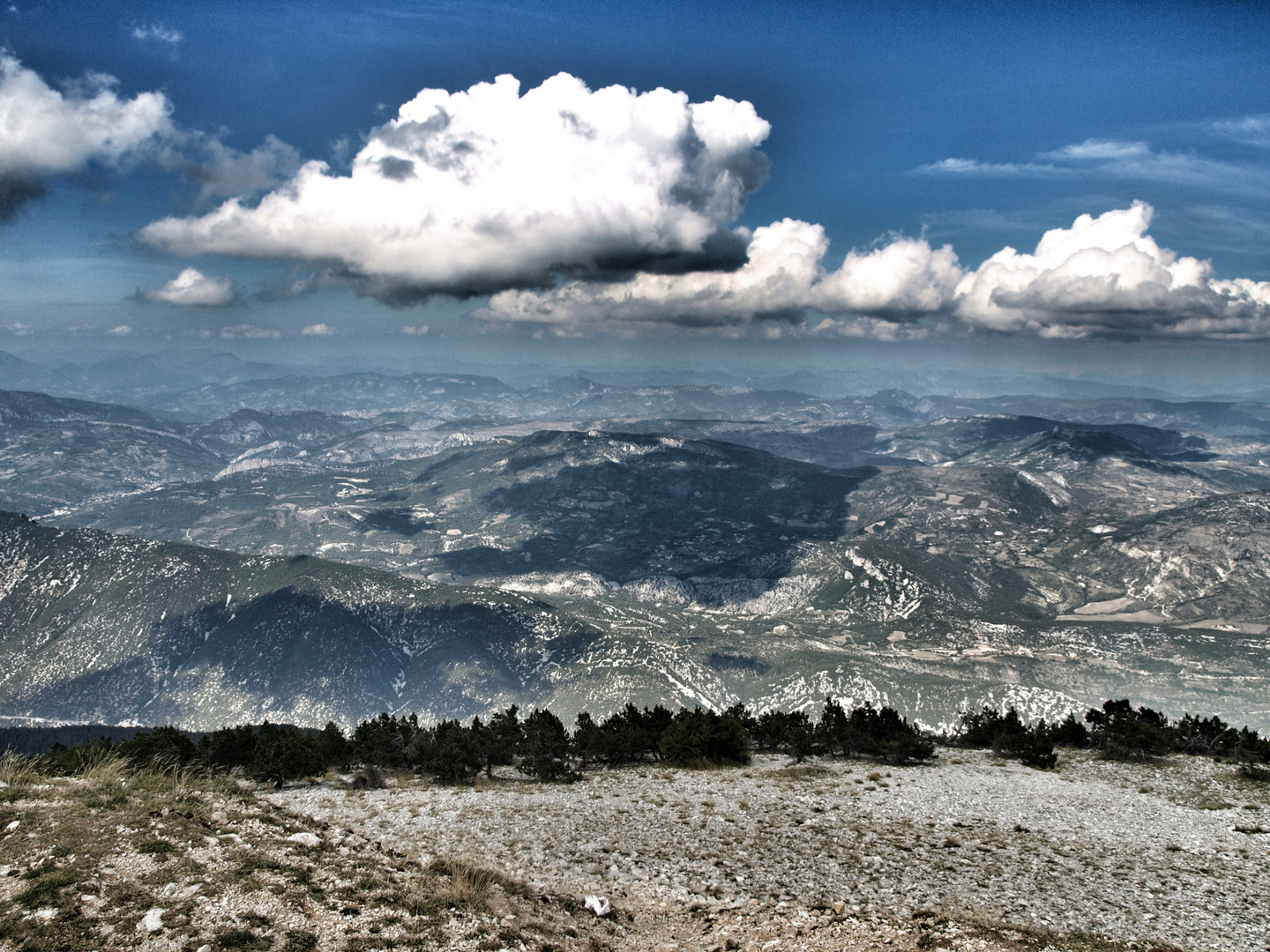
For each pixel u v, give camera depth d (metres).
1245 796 56.66
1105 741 76.19
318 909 24.88
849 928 29.62
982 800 52.84
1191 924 31.73
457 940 24.72
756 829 44.88
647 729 81.38
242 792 35.78
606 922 30.39
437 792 57.16
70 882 23.41
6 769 32.56
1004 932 29.25
